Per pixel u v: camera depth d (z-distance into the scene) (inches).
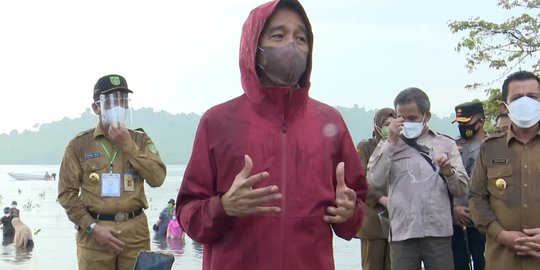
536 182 159.6
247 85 104.6
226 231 101.0
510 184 162.4
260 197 90.6
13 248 517.3
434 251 193.6
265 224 98.7
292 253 98.7
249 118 102.6
